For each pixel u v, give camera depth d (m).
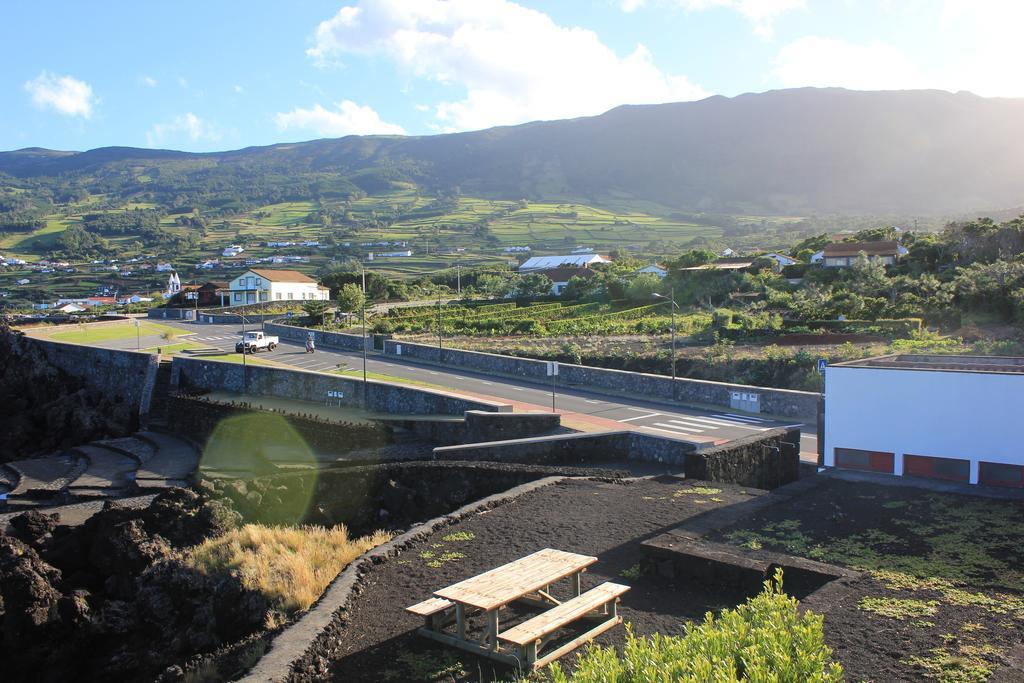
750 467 21.16
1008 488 16.95
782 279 81.94
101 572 19.39
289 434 37.41
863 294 64.31
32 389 60.91
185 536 19.95
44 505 32.66
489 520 16.02
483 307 88.25
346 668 9.55
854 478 18.23
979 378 18.14
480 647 9.80
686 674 6.59
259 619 14.18
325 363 52.31
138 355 53.34
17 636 17.34
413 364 51.66
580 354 50.03
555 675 7.23
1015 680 8.09
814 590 11.38
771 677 6.53
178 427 45.47
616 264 130.62
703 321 63.34
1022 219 74.81
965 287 56.09
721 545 12.85
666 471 23.89
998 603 10.31
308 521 22.91
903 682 8.17
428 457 29.25
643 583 12.20
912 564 11.98
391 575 12.86
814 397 32.50
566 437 25.94
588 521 15.66
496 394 39.44
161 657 14.77
